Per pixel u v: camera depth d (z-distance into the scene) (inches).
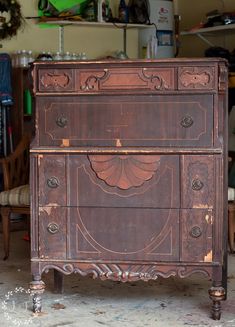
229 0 243.3
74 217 120.6
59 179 120.3
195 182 117.0
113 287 142.0
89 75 118.0
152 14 253.9
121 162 118.6
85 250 120.9
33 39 239.5
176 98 116.4
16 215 224.2
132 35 259.8
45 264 122.3
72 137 119.5
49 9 238.1
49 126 120.0
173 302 131.0
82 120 119.0
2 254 177.2
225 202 121.3
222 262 119.7
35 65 119.3
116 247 120.0
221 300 121.6
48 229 121.3
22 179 184.7
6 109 225.0
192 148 116.4
